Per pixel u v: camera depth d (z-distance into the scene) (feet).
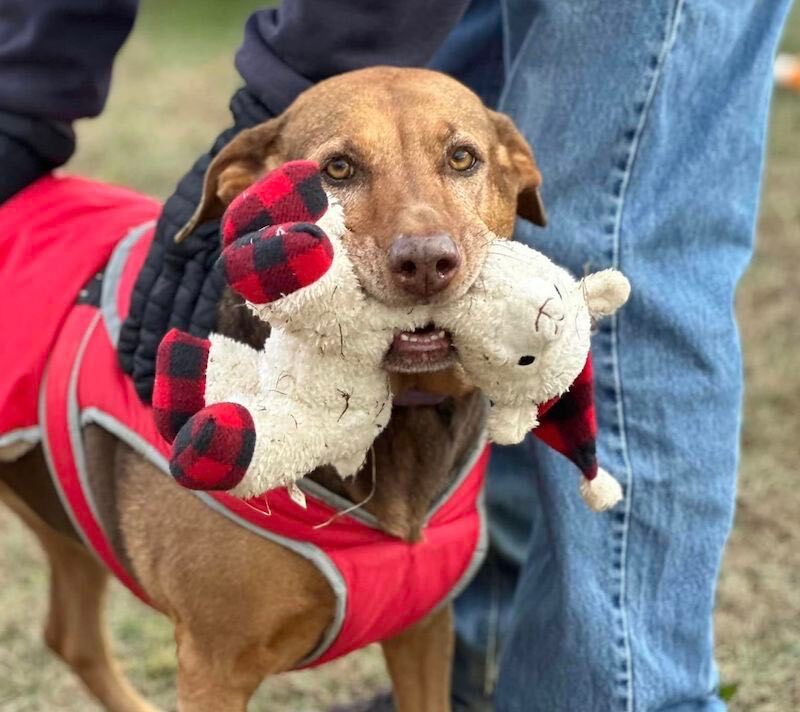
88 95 3.86
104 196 3.83
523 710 3.50
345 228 2.76
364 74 3.16
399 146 3.01
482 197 3.13
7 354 3.47
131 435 3.23
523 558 4.03
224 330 3.17
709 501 3.36
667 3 3.27
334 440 2.60
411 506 3.12
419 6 3.29
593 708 3.30
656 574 3.33
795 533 5.01
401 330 2.61
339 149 3.01
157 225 3.32
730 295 3.40
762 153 3.50
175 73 13.01
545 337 2.56
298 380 2.58
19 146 3.79
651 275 3.31
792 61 11.16
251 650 3.20
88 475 3.40
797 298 7.06
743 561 4.87
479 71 4.12
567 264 3.35
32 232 3.63
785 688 4.17
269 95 3.37
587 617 3.29
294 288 2.46
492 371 2.64
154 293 3.24
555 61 3.40
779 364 6.31
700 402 3.34
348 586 3.08
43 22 3.71
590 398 2.77
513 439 2.68
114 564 3.53
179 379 2.62
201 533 3.14
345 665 4.51
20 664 4.62
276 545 3.06
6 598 4.91
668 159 3.33
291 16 3.31
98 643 4.27
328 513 3.03
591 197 3.34
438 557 3.21
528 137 3.45
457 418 3.15
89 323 3.42
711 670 3.42
